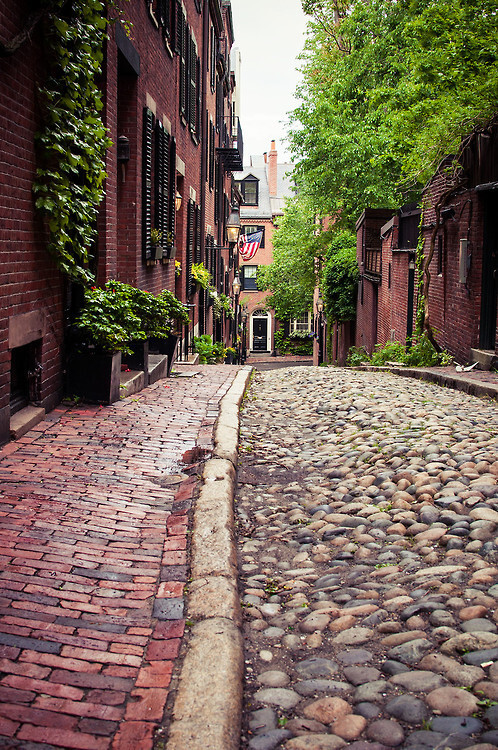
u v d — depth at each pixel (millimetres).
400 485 5520
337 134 25250
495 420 7688
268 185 61875
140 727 2561
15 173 5859
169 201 15320
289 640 3395
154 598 3551
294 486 6000
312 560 4461
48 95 6352
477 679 2865
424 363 14586
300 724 2711
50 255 6914
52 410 7332
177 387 10281
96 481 5207
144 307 9531
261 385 13469
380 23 25375
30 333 6398
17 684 2742
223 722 2578
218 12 25109
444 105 11578
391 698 2828
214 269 27594
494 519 4492
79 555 3930
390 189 24734
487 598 3500
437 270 15180
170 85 14820
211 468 5645
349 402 9617
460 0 10914
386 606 3631
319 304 44688
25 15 5914
